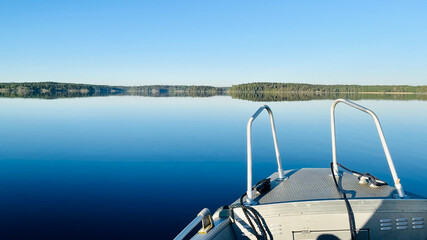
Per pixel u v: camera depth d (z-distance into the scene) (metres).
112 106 47.28
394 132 17.86
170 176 9.84
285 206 2.85
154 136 17.77
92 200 7.79
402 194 2.92
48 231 6.04
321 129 19.77
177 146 14.71
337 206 2.83
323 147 13.89
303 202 2.85
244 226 2.90
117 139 16.78
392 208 2.80
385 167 10.39
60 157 12.55
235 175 9.83
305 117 27.19
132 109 40.84
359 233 2.80
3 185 8.98
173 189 8.56
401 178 9.12
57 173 10.25
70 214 6.91
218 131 19.73
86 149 14.09
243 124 23.38
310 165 10.80
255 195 3.20
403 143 14.47
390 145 14.05
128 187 8.78
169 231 6.04
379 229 2.79
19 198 7.95
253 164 11.20
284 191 3.25
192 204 7.43
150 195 8.10
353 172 3.66
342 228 2.81
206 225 2.62
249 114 32.16
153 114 32.91
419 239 2.80
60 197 8.01
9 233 5.92
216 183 9.05
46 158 12.38
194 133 18.92
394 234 2.79
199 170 10.51
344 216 2.81
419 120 23.62
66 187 8.80
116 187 8.79
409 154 12.14
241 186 8.73
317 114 29.70
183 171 10.41
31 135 18.28
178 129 20.75
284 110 34.62
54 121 26.19
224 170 10.46
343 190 3.19
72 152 13.47
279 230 2.85
